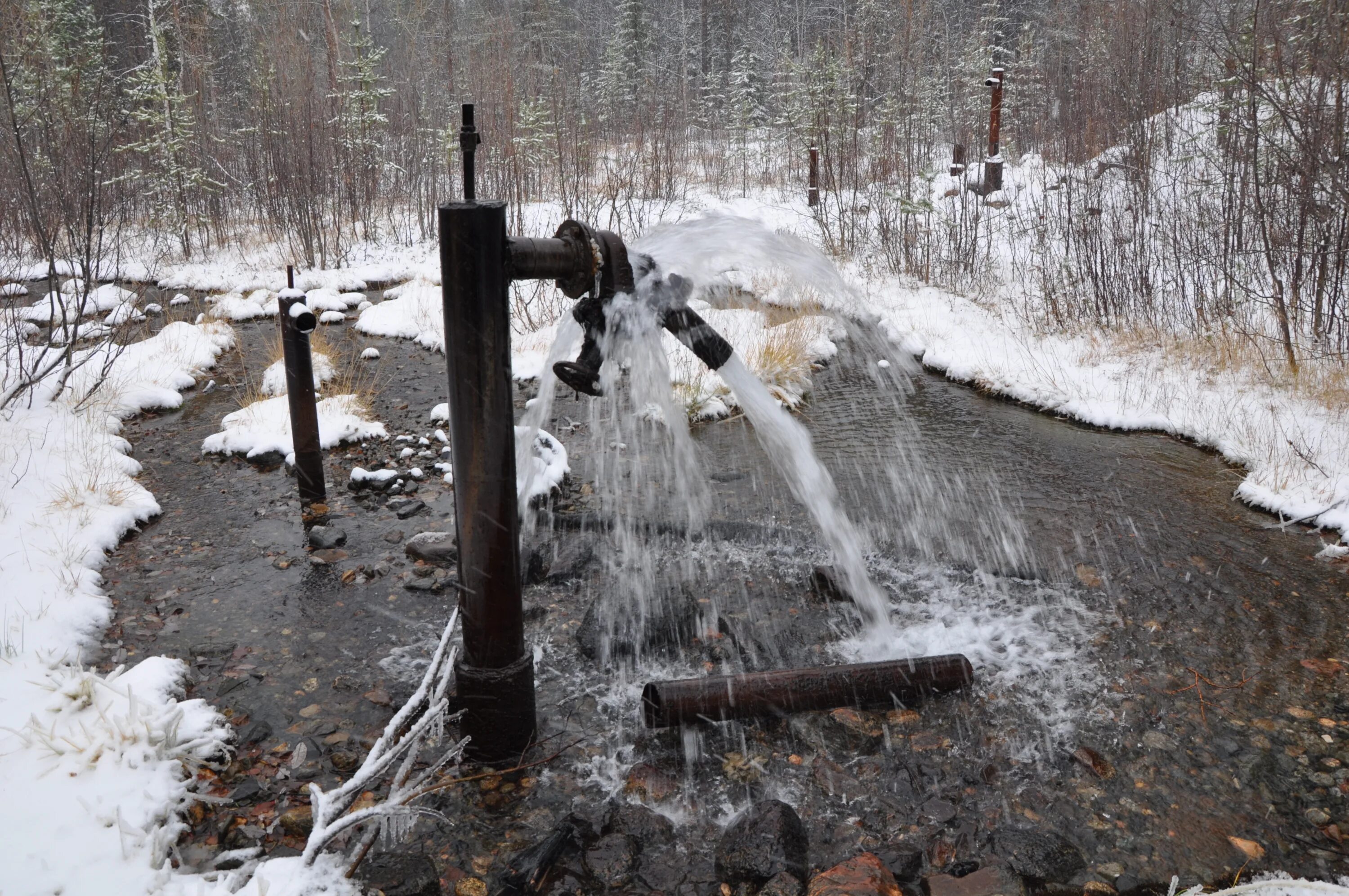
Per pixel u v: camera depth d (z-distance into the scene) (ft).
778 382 26.11
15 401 21.48
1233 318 27.09
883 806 9.40
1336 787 9.67
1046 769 9.96
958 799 9.50
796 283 35.50
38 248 37.40
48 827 8.39
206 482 18.95
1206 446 21.15
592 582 14.38
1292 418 21.24
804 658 12.27
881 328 32.81
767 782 9.78
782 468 19.80
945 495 18.38
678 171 70.23
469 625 9.67
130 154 52.29
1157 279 31.58
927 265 39.04
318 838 7.79
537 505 17.43
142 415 23.98
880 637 12.76
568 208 45.16
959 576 14.70
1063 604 13.76
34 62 35.78
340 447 20.99
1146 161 35.55
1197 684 11.61
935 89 72.13
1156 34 43.37
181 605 13.66
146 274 44.88
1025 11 93.76
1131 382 25.14
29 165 35.09
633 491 18.44
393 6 115.14
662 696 10.37
